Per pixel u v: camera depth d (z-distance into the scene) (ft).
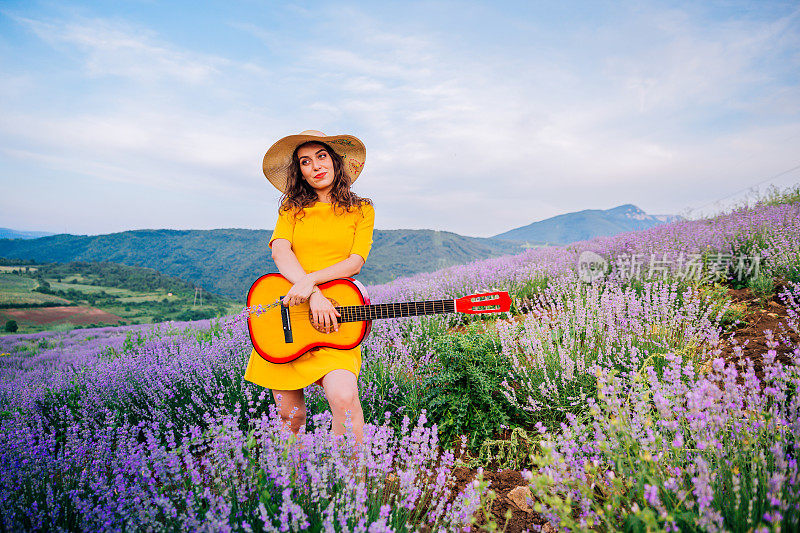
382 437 6.88
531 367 11.21
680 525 5.33
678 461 5.93
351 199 8.66
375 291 27.58
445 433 10.19
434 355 12.39
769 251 19.10
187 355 15.01
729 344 12.72
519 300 20.56
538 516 7.38
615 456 6.05
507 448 9.56
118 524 5.98
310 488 6.51
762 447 6.12
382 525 5.20
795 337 12.04
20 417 11.73
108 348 26.63
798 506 4.73
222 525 5.30
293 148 8.73
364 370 11.80
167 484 6.44
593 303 13.50
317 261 8.48
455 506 6.20
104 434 9.57
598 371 6.53
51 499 7.02
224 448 6.61
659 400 5.97
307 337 7.98
